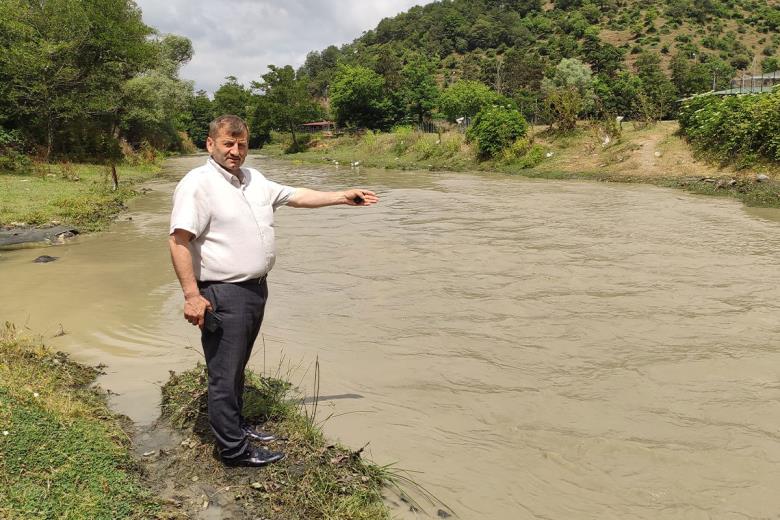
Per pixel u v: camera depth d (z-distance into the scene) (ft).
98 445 10.16
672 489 10.17
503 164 78.33
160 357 15.71
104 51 82.64
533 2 427.74
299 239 32.94
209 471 10.17
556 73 205.36
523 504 9.74
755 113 54.03
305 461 10.39
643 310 19.71
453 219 38.86
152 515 8.75
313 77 483.10
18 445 9.27
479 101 160.35
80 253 29.04
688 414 12.81
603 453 11.28
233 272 9.60
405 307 20.36
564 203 45.29
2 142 66.85
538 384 14.35
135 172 82.69
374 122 178.91
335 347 16.69
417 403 13.30
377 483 10.04
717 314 19.21
